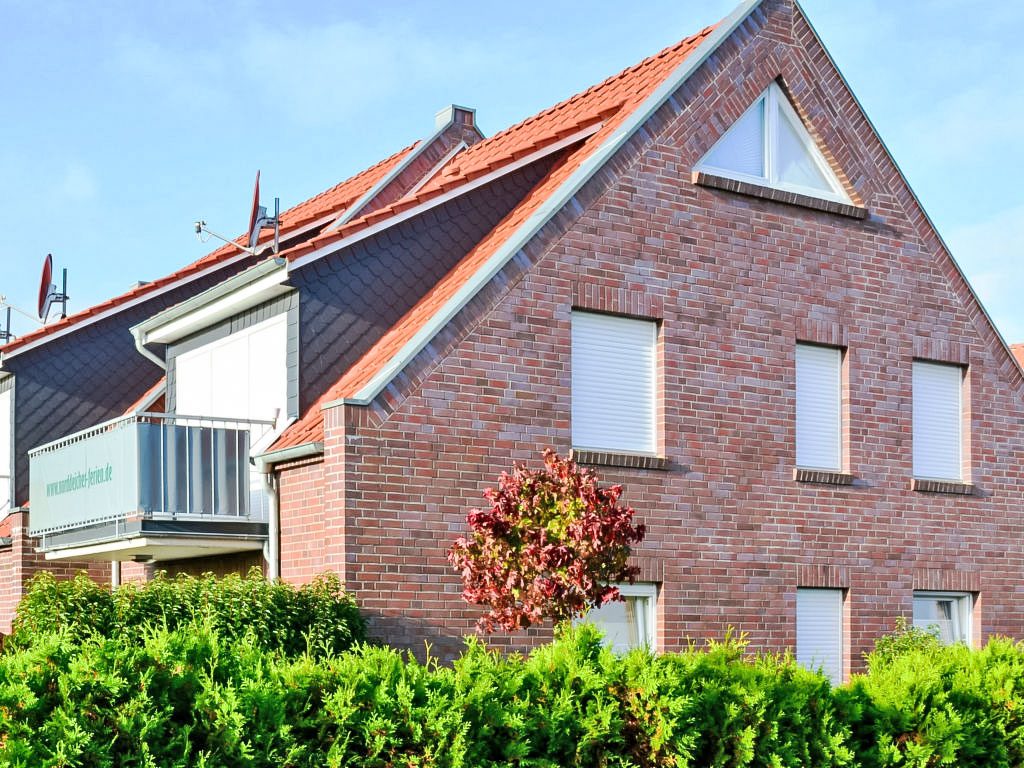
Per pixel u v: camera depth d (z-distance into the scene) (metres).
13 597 20.38
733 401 16.86
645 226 16.39
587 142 17.81
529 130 20.41
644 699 9.67
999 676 11.87
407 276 17.48
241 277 16.89
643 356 16.38
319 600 13.41
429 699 8.91
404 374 14.41
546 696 9.54
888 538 18.11
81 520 17.02
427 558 14.33
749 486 16.84
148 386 22.91
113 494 15.98
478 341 14.95
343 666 9.04
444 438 14.59
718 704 9.95
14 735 7.70
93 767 7.76
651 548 15.91
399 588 14.12
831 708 10.55
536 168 18.66
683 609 16.05
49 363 22.19
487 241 17.70
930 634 17.91
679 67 17.08
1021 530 19.64
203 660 8.57
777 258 17.55
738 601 16.53
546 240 15.58
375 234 17.30
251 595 13.21
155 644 8.43
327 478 14.16
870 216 18.53
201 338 18.91
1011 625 19.31
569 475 12.55
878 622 17.84
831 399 18.06
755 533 16.83
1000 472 19.52
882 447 18.22
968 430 19.30
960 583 18.80
